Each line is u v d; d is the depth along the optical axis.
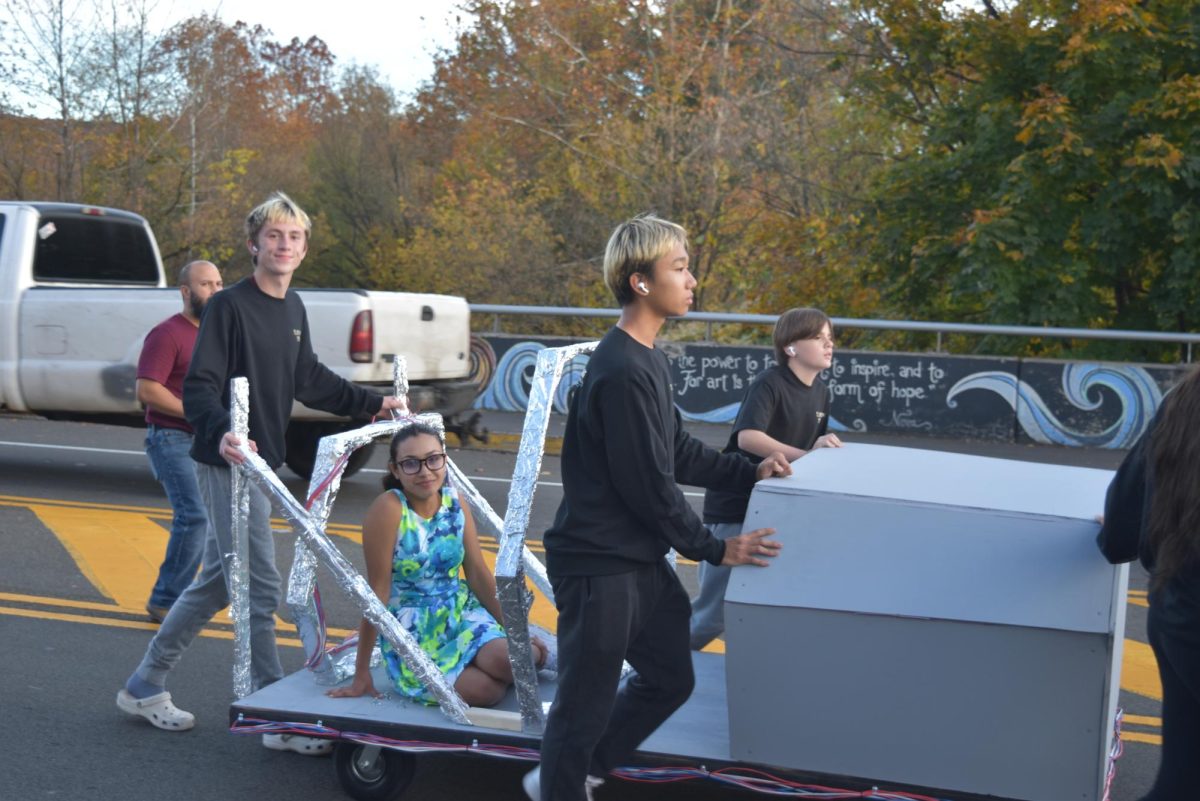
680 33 26.36
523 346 15.30
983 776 3.41
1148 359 18.00
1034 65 17.83
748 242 24.33
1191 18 17.16
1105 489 3.87
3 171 27.39
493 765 4.65
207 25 30.09
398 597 4.45
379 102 37.53
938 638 3.36
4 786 4.41
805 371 5.01
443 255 29.05
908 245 19.23
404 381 5.13
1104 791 3.39
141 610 6.67
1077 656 3.26
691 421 15.00
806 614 3.45
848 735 3.50
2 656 5.85
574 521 3.45
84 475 10.94
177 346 6.15
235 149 33.59
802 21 22.77
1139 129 16.94
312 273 36.69
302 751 4.72
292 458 10.52
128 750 4.77
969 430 14.39
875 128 23.02
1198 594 2.96
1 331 10.38
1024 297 17.53
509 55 31.06
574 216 28.41
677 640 3.66
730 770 3.65
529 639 3.83
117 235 11.48
